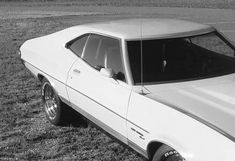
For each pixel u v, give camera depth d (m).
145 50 4.73
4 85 8.41
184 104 4.01
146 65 4.64
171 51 4.77
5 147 5.60
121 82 4.65
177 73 4.61
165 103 4.06
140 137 4.25
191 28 5.11
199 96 4.17
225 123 3.64
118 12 23.62
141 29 5.04
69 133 6.01
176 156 3.80
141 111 4.23
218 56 4.97
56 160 5.19
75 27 6.14
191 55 4.81
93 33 5.45
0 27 16.77
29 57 6.88
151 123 4.06
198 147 3.54
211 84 4.46
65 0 32.88
